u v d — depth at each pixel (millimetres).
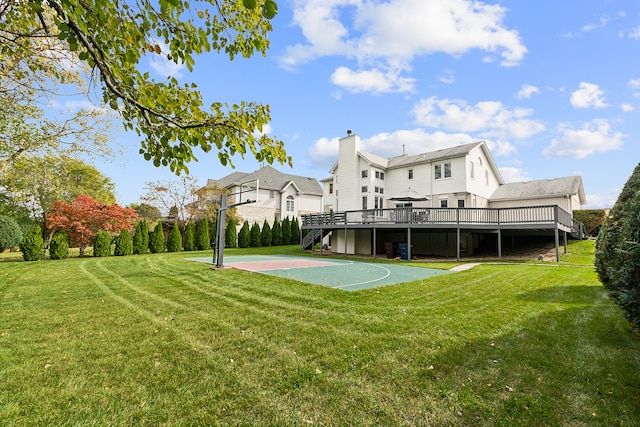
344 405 2607
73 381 2930
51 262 13094
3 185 11070
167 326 4578
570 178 21953
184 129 2758
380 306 5746
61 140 10211
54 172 11188
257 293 6867
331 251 21453
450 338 4090
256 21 2910
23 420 2334
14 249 20875
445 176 21156
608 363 3346
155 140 2795
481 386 2898
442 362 3393
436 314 5219
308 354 3609
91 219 17562
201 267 11477
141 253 19172
